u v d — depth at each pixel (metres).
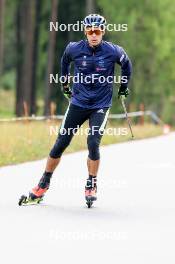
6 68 158.12
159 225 19.41
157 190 25.67
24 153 37.97
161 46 109.88
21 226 19.00
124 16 109.56
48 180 22.36
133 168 32.56
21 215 20.53
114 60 21.89
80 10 105.75
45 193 24.50
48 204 22.39
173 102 117.75
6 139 43.44
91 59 21.75
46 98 93.88
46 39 109.69
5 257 15.70
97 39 21.58
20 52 113.75
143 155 39.12
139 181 28.08
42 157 37.78
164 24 110.00
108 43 21.92
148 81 111.31
